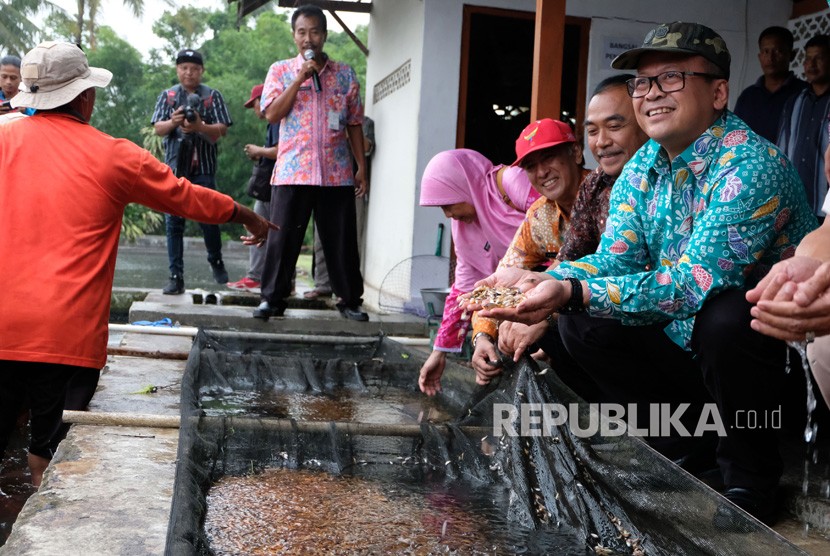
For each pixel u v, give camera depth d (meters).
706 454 3.27
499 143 8.56
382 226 9.35
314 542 2.56
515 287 2.91
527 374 3.39
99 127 30.48
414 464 3.42
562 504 2.85
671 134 2.87
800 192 2.91
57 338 3.64
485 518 2.86
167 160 8.62
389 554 2.50
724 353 2.73
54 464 2.97
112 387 4.41
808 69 6.35
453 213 4.91
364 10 10.78
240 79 28.27
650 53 2.90
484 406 3.60
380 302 8.57
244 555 2.43
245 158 27.84
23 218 3.65
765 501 2.83
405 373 5.13
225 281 9.56
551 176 3.97
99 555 2.22
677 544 2.50
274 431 3.36
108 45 30.34
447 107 8.04
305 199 6.98
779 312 1.97
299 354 5.71
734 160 2.82
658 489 2.60
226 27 33.97
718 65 2.85
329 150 6.96
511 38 8.33
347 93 7.07
